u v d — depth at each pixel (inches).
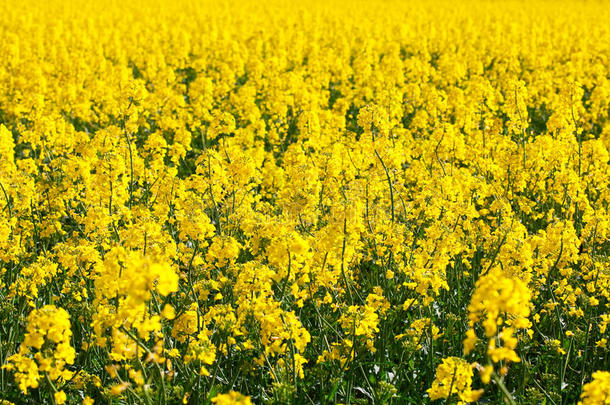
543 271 271.6
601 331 247.0
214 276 290.5
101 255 286.8
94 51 906.7
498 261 272.4
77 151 360.2
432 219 331.3
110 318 187.0
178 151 398.0
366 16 1585.9
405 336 260.2
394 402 233.5
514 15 1604.3
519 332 253.0
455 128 487.8
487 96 502.0
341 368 226.7
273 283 267.6
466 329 267.3
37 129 450.3
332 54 880.9
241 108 604.1
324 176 309.7
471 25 1309.1
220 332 221.6
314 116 464.8
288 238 224.2
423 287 242.1
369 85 683.4
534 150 380.2
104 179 292.5
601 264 260.5
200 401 221.0
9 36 924.0
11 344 242.2
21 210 321.1
